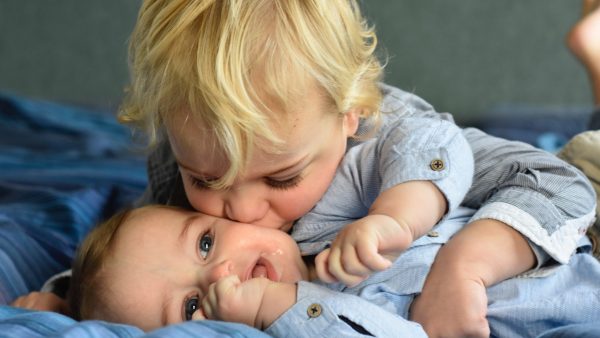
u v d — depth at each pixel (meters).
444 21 3.10
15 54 3.01
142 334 0.73
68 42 3.03
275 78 0.85
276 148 0.85
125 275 0.93
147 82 0.89
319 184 0.94
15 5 2.99
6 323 0.75
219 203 0.94
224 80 0.83
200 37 0.87
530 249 0.94
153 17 0.93
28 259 1.17
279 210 0.94
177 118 0.86
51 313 0.79
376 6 3.09
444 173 0.92
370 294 0.91
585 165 1.19
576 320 0.90
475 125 2.96
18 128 2.36
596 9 1.95
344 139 0.99
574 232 0.97
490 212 0.96
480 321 0.86
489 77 3.13
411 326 0.82
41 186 1.62
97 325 0.72
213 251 0.93
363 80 0.98
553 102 3.12
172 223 0.97
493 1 3.09
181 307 0.91
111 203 1.55
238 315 0.85
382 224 0.80
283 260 0.94
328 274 0.78
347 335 0.80
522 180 0.99
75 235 1.34
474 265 0.90
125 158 2.05
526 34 3.10
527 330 0.91
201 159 0.86
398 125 1.00
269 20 0.88
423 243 0.97
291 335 0.82
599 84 1.92
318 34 0.90
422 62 3.13
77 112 2.65
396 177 0.92
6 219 1.25
